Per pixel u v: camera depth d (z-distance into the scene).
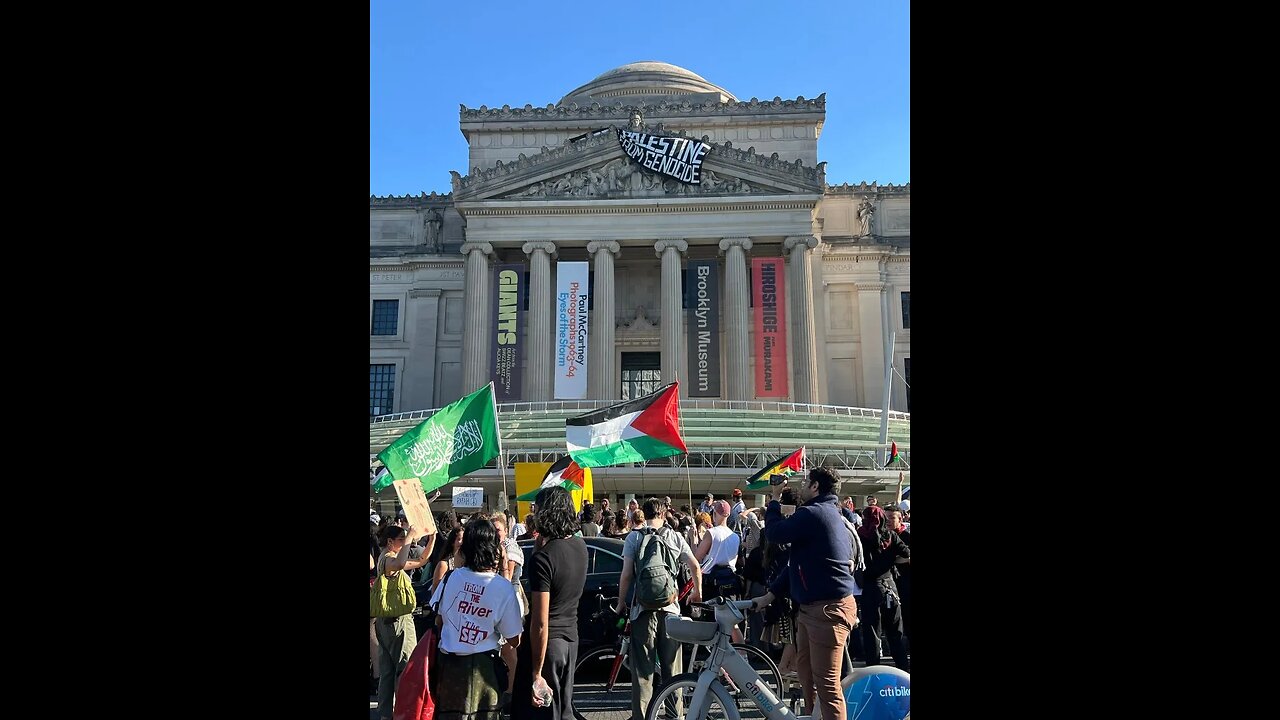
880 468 40.53
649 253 63.72
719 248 59.88
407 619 11.79
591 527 17.42
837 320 69.44
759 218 59.47
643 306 65.69
